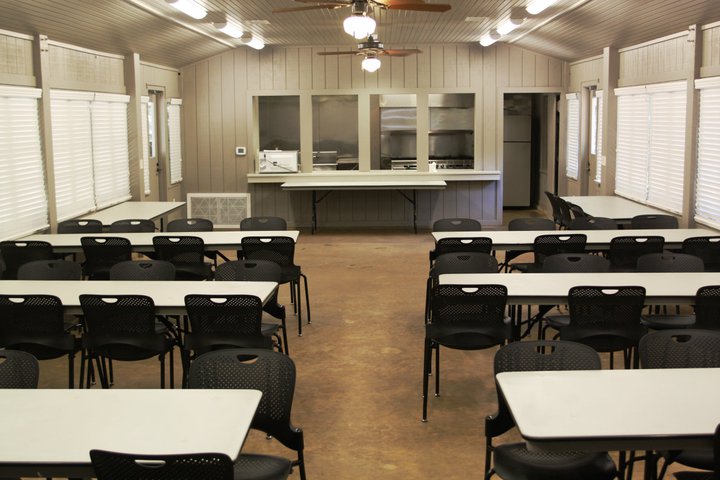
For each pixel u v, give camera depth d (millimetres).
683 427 2674
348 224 12977
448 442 4410
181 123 12797
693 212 7988
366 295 8000
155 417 2865
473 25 10031
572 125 12375
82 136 8977
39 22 7211
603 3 7715
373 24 5648
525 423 2715
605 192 10570
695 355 3551
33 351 4645
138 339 4562
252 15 8750
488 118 12625
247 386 3361
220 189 12945
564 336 4578
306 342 6371
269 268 5680
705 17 7227
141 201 10656
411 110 13148
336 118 13062
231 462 2414
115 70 9945
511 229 7777
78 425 2803
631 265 6500
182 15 8625
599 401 2916
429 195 12875
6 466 2523
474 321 4672
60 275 5754
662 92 8742
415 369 5672
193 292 4977
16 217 7363
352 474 4016
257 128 13023
